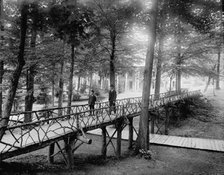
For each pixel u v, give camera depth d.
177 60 21.89
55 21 8.02
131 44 18.11
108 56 18.52
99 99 29.84
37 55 12.91
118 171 9.34
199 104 25.58
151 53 11.44
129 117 13.18
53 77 14.73
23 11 7.42
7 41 11.60
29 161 9.45
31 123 7.21
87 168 9.39
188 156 11.80
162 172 9.46
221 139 15.18
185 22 11.56
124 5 13.10
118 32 16.56
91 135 16.30
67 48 15.70
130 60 20.17
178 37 18.27
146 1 12.00
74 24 8.38
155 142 14.21
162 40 19.62
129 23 14.85
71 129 8.91
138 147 11.69
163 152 12.54
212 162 10.83
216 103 26.11
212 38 17.31
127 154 12.28
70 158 8.99
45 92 15.38
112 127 18.34
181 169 9.88
